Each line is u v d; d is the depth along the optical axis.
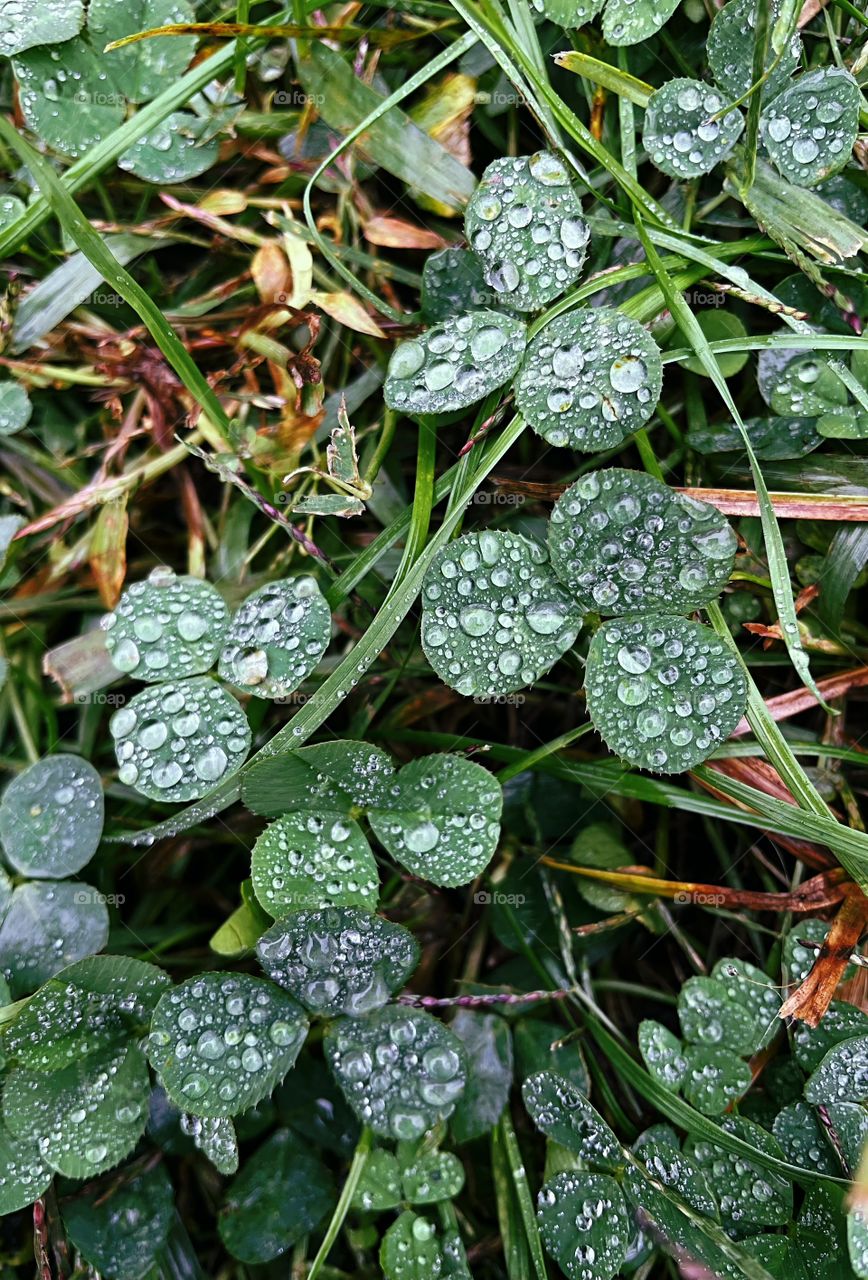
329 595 0.23
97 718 0.23
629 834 0.23
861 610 0.23
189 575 0.23
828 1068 0.22
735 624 0.23
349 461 0.22
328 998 0.21
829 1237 0.21
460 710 0.24
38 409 0.23
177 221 0.23
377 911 0.23
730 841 0.24
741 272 0.22
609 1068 0.23
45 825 0.22
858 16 0.22
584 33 0.23
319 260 0.23
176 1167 0.23
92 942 0.22
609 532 0.21
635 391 0.21
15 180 0.23
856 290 0.23
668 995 0.23
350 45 0.23
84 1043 0.22
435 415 0.22
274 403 0.23
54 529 0.23
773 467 0.23
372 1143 0.22
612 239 0.23
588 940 0.23
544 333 0.22
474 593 0.21
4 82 0.23
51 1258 0.22
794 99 0.22
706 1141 0.22
